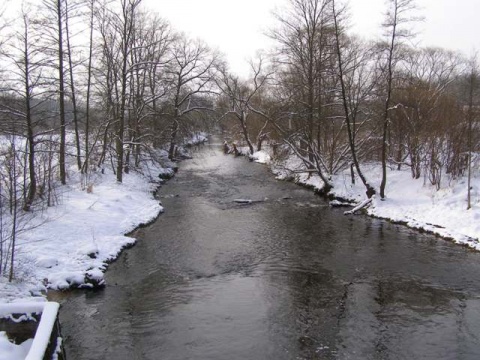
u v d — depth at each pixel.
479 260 14.72
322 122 28.91
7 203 15.78
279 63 32.34
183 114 37.59
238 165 39.97
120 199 21.34
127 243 16.28
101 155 27.06
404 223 19.02
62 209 17.94
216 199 25.27
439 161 20.84
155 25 40.66
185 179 32.44
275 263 14.78
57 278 12.30
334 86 27.94
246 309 11.42
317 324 10.62
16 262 12.45
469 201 17.78
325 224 19.56
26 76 16.34
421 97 23.47
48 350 6.86
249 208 22.94
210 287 12.84
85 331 10.25
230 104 50.62
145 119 32.69
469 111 20.36
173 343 9.78
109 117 27.61
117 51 26.16
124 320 10.80
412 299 11.96
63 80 20.70
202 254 15.66
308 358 9.20
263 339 9.94
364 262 14.77
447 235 16.88
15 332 7.82
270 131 38.44
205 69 40.31
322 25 26.91
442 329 10.37
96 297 12.05
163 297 12.13
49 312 7.71
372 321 10.76
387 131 25.70
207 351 9.47
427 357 9.23
